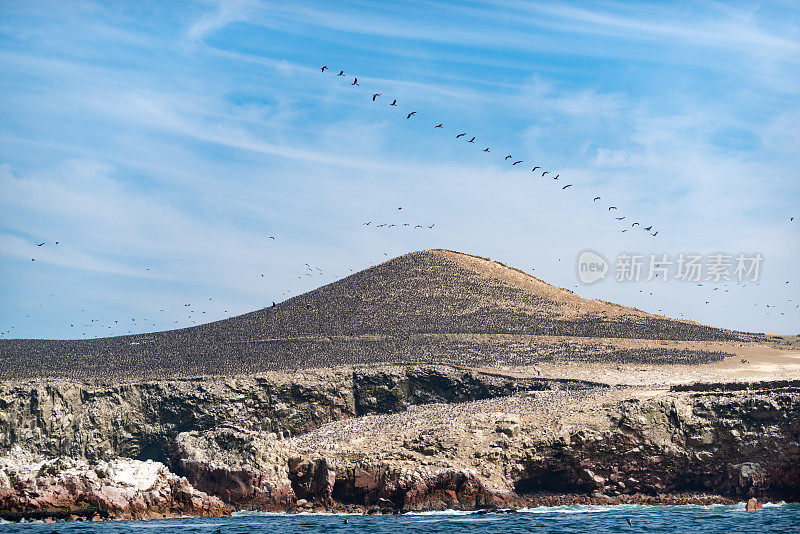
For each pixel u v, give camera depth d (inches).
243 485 7608.3
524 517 6786.4
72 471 6638.8
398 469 7593.5
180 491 7111.2
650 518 6604.3
